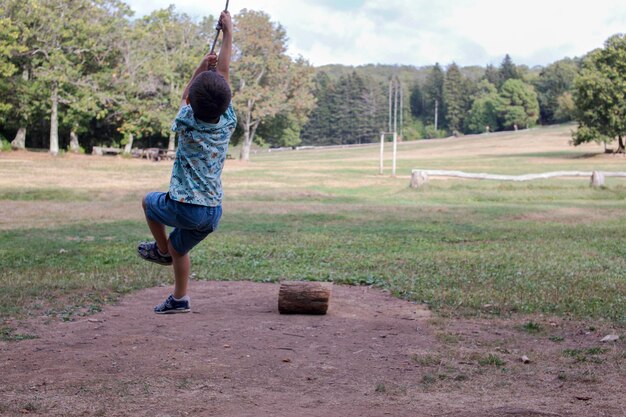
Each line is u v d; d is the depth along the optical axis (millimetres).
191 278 9617
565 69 156375
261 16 66625
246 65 67062
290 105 70062
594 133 68938
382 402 4145
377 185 34844
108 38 51906
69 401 4070
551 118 155875
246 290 8523
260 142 78625
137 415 3844
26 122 50875
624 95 67312
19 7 45344
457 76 156500
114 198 25422
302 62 70312
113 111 57438
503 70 164375
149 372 4719
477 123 148625
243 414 3869
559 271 10492
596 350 5551
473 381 4648
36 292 8000
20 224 17516
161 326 6203
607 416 3861
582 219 20531
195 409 3957
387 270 10484
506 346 5715
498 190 31344
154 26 58250
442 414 3902
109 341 5609
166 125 55562
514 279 9609
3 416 3793
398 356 5320
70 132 55750
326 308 6875
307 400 4176
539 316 7039
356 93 146750
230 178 37469
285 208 22688
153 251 6188
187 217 5418
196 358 5098
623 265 11289
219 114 5320
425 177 32375
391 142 127938
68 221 18328
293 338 5832
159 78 57031
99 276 9508
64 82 47875
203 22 65688
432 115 166125
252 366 4930
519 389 4457
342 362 5105
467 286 8906
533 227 18281
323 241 14695
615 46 68500
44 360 5016
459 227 18156
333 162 62656
